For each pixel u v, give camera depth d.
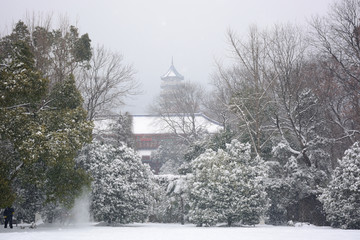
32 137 20.45
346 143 38.53
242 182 27.16
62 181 23.72
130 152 31.89
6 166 21.48
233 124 48.78
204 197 27.44
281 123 36.47
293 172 31.83
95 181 29.36
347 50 35.22
